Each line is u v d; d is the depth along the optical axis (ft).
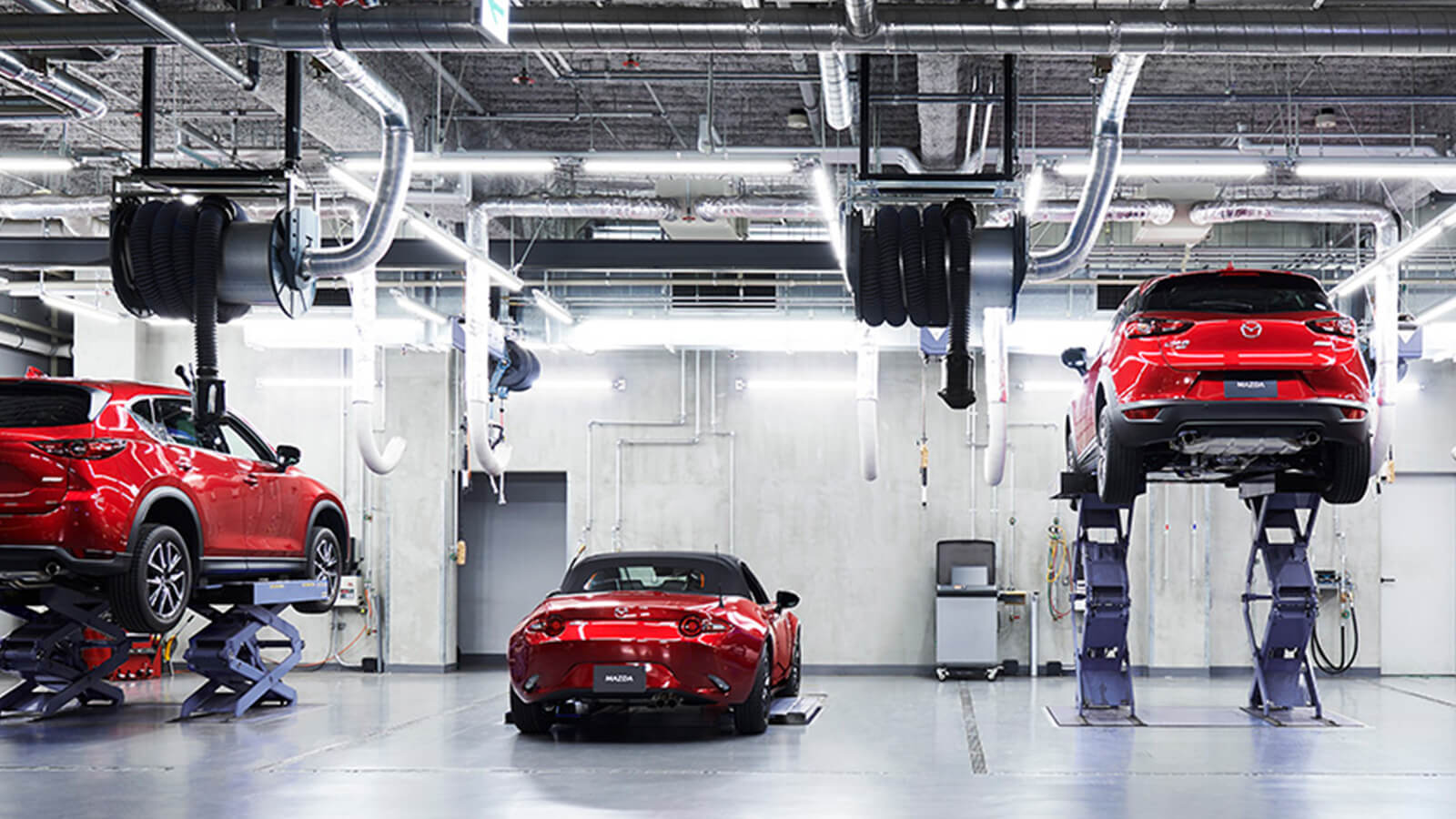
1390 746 30.99
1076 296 55.21
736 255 44.98
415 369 58.03
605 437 59.06
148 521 29.43
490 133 43.83
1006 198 32.58
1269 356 26.25
